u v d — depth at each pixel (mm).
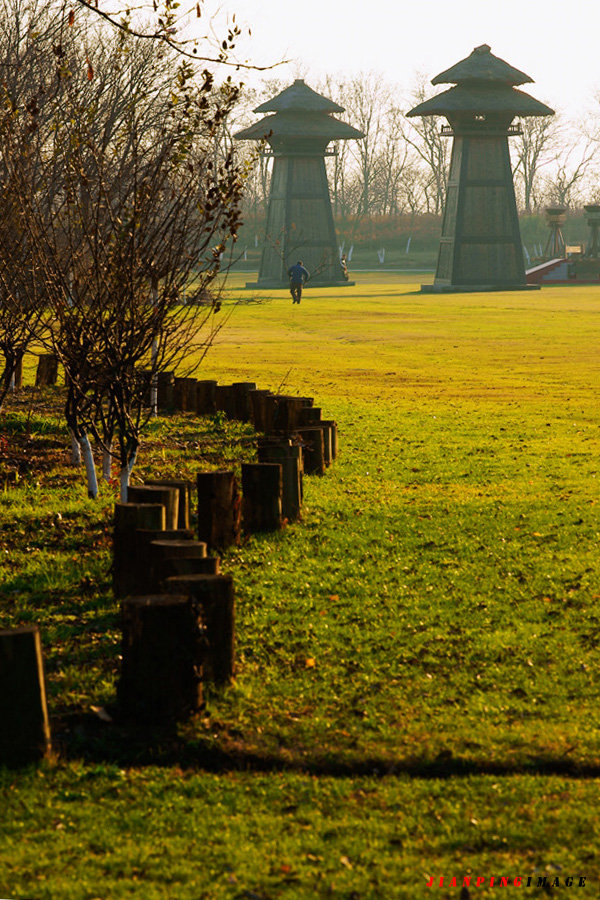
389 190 174000
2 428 19422
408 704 7750
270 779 6613
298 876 5484
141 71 19547
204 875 5484
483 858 5668
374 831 5957
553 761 6836
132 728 7281
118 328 12648
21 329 16453
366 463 17469
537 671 8375
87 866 5574
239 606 9938
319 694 7934
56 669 8352
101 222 13328
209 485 11781
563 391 27031
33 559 11500
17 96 17984
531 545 12070
